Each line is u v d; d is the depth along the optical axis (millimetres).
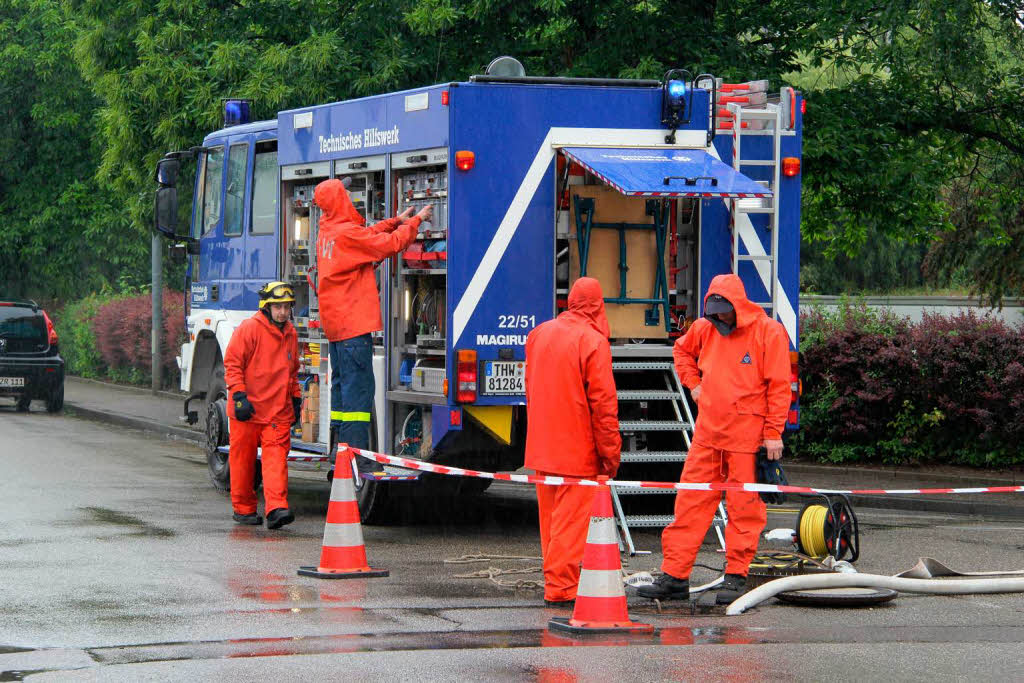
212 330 17953
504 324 13320
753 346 10742
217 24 25234
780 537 12430
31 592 10516
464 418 13375
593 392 10398
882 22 20750
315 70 22578
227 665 8211
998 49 22328
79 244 46062
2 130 45219
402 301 14398
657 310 13961
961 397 19812
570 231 13664
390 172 14227
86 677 7875
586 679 7961
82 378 40531
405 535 14180
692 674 8109
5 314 30156
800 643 9078
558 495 10500
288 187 16359
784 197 14117
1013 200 26562
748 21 23906
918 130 24281
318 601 10375
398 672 8078
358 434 13641
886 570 12312
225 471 17078
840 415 20641
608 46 22781
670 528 10820
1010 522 16047
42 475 18438
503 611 10156
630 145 13695
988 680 8039
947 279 29219
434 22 21828
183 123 24625
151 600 10266
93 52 26562
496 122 13320
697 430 10930
